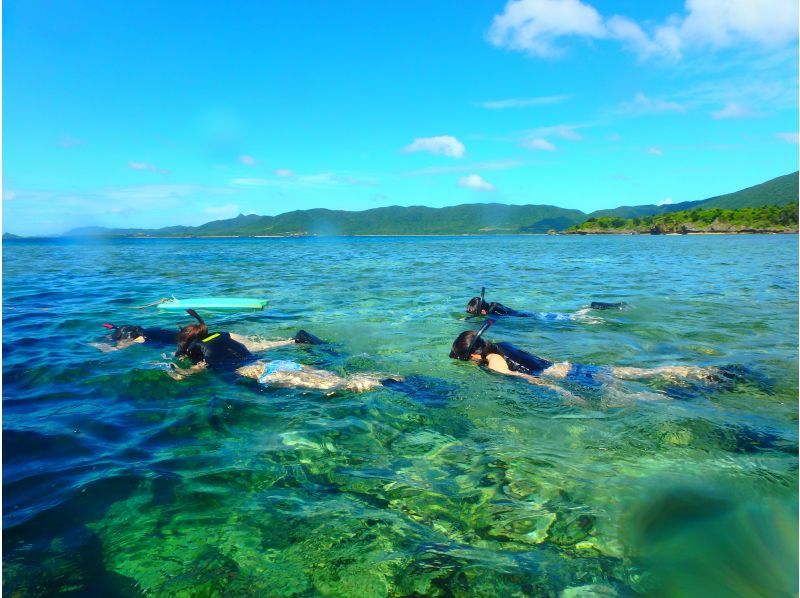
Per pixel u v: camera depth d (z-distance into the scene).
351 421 5.20
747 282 19.38
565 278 21.28
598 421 5.18
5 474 3.98
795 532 3.24
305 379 6.49
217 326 10.13
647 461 4.27
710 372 6.73
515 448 4.55
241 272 24.53
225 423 5.11
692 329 10.03
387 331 9.72
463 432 4.92
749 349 8.36
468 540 3.19
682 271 24.89
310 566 2.93
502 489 3.81
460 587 2.76
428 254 46.50
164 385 6.28
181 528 3.28
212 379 6.55
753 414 5.34
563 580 2.82
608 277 21.72
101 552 3.02
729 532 3.24
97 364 7.12
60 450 4.44
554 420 5.22
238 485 3.86
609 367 7.02
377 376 6.69
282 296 14.91
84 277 21.03
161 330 8.68
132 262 32.84
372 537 3.21
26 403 5.61
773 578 2.82
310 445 4.60
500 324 10.49
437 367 7.25
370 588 2.76
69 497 3.63
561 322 10.75
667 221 156.50
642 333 9.67
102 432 4.85
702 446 4.55
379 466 4.20
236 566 2.92
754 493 3.73
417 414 5.40
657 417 5.24
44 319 10.62
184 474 4.02
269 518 3.41
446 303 13.49
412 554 3.05
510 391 6.15
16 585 2.70
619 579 2.82
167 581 2.78
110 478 3.92
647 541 3.17
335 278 21.20
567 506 3.57
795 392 6.06
